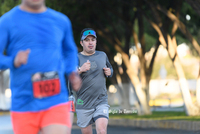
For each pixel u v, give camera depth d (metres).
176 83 143.62
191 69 160.25
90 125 15.76
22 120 7.66
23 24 7.54
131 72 47.22
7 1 36.53
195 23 46.19
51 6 38.06
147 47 62.66
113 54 55.44
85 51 15.60
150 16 47.22
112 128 36.09
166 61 155.25
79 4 41.09
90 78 15.19
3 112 84.38
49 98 7.66
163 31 40.12
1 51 7.55
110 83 64.00
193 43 37.38
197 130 31.20
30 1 7.51
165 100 115.19
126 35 49.59
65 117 7.76
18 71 7.56
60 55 7.94
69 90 15.88
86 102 15.34
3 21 7.55
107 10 45.19
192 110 40.06
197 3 33.62
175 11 39.50
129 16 45.16
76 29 47.66
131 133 29.98
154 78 157.62
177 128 33.41
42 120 7.67
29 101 7.61
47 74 7.61
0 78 89.06
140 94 47.06
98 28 47.53
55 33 7.75
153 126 35.97
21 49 7.54
